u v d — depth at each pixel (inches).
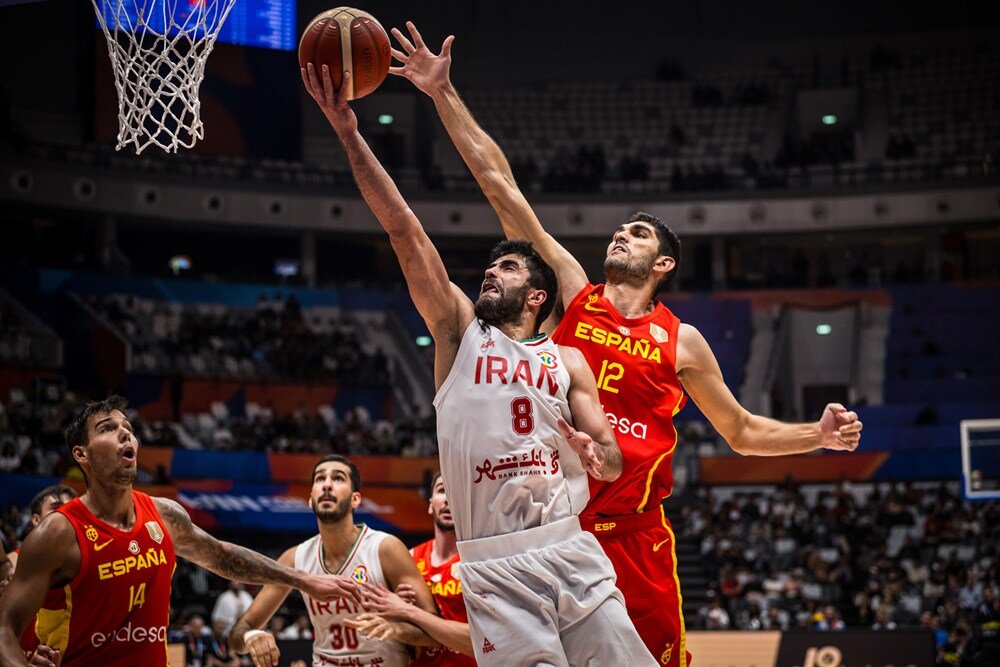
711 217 1017.5
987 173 994.7
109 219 935.7
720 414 170.9
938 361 951.6
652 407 156.9
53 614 141.4
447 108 165.5
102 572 142.2
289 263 1059.3
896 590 616.4
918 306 980.6
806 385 990.4
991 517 703.1
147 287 911.0
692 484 799.1
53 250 973.8
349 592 165.9
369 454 786.8
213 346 882.1
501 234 1021.8
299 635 504.7
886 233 1039.0
